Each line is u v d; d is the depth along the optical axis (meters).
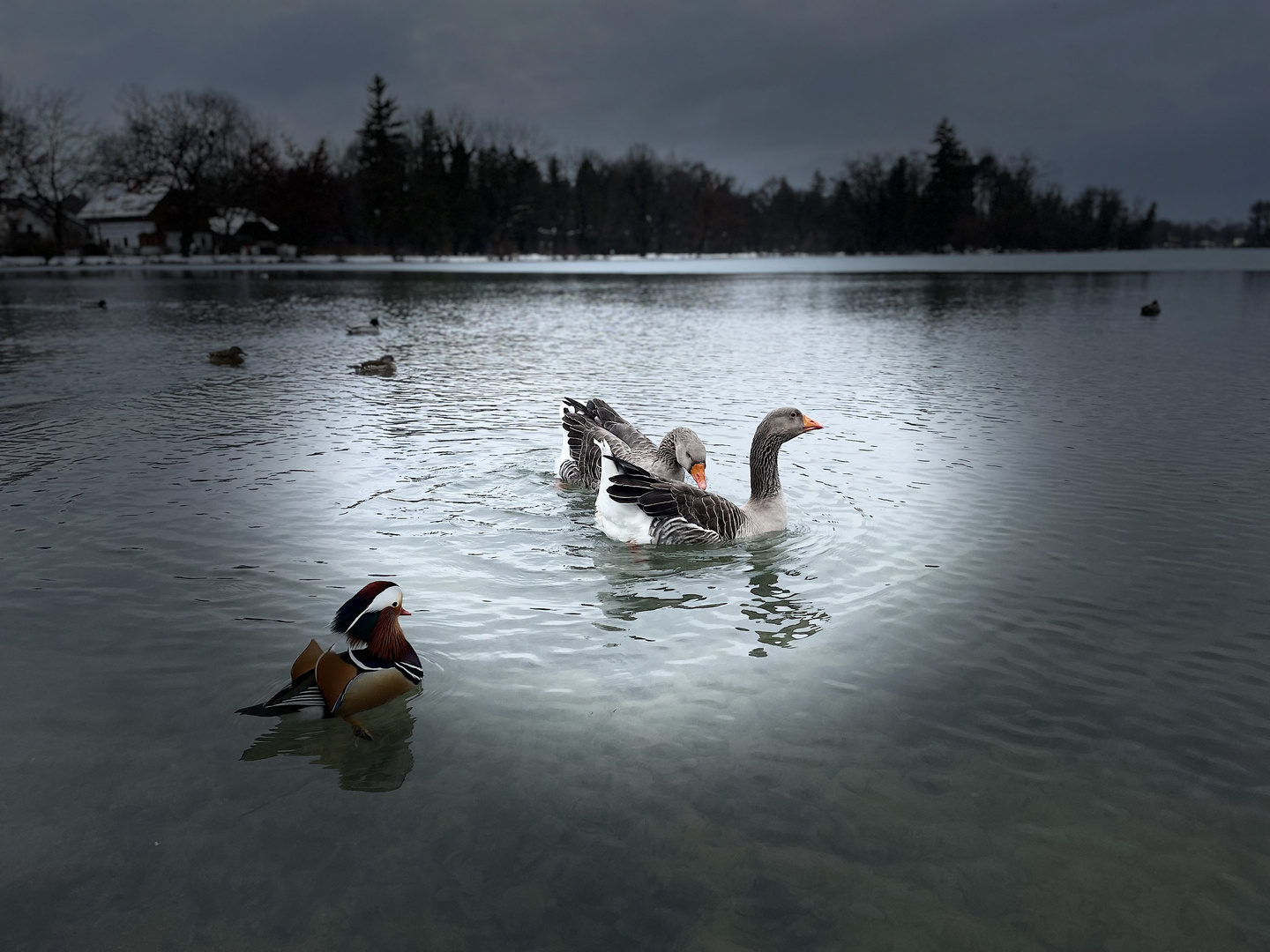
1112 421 4.48
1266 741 1.84
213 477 3.50
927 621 2.33
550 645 2.20
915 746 1.82
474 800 1.67
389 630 1.95
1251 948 1.34
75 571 2.57
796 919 1.38
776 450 2.99
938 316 10.96
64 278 21.56
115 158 33.59
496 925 1.36
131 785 1.70
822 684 2.04
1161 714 1.93
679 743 1.82
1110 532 2.92
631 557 2.76
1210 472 3.54
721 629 2.29
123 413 4.77
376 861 1.50
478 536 2.91
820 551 2.81
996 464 3.72
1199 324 9.18
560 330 9.68
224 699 1.96
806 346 7.99
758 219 57.22
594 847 1.54
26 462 3.72
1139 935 1.36
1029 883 1.47
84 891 1.43
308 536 2.87
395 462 3.75
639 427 4.47
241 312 12.04
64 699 1.95
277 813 1.63
